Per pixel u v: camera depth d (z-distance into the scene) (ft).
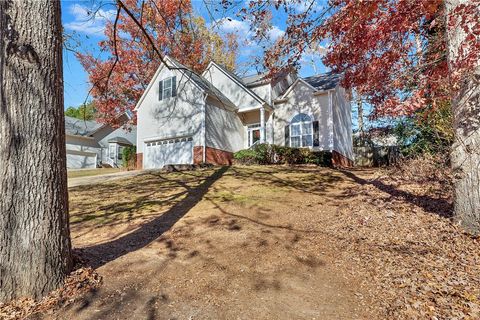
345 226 19.02
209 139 51.13
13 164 10.53
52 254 10.91
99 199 28.45
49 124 11.16
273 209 22.86
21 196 10.52
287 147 50.67
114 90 64.03
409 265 13.33
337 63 24.93
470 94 14.71
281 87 61.77
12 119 10.64
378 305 10.75
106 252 14.99
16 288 10.18
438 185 23.68
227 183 32.78
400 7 19.19
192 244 16.25
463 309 9.95
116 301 10.73
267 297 11.41
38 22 11.19
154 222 20.06
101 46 22.98
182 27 25.50
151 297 11.11
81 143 88.43
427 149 29.01
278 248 15.92
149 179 38.50
